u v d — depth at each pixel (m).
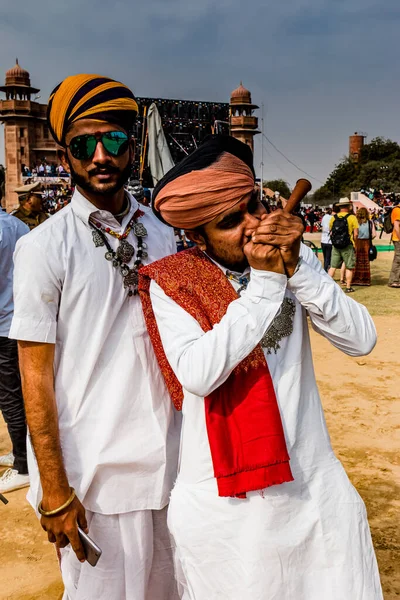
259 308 1.75
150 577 2.49
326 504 1.89
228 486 1.81
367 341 1.92
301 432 1.90
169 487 2.39
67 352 2.25
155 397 2.34
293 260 1.78
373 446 4.80
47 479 2.17
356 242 12.94
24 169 47.44
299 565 1.86
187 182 1.80
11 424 4.34
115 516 2.34
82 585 2.36
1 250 4.01
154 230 2.48
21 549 3.71
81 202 2.29
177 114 34.75
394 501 3.97
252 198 1.88
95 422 2.28
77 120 2.19
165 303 1.92
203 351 1.74
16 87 48.44
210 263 1.96
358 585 1.88
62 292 2.21
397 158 87.31
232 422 1.82
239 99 45.81
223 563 1.90
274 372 1.88
